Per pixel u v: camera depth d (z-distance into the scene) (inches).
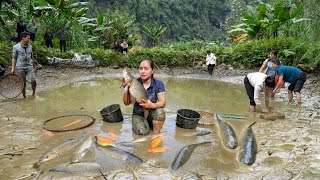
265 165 152.3
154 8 2689.5
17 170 143.5
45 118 234.4
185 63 612.7
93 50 604.7
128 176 138.0
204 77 548.4
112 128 208.4
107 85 435.5
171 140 186.7
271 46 557.0
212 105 299.7
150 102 197.3
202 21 3179.1
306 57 470.0
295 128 213.2
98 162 151.4
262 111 249.3
